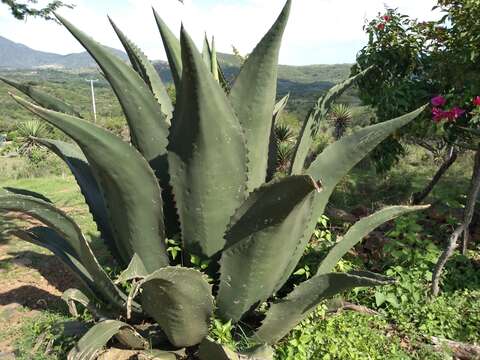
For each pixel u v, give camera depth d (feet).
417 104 13.82
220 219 7.78
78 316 10.80
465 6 11.95
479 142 12.01
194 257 7.98
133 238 8.03
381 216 8.54
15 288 13.60
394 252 12.27
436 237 15.03
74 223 7.50
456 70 12.42
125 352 8.23
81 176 9.68
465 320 10.96
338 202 19.04
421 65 14.20
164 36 8.76
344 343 9.29
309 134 8.59
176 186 7.68
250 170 8.11
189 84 6.52
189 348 8.55
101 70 7.97
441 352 9.75
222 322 8.33
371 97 15.30
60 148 9.54
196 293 7.13
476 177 11.41
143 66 9.18
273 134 9.41
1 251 16.78
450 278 12.57
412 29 14.10
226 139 7.18
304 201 6.56
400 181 20.57
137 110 8.05
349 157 8.19
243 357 6.98
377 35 14.61
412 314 11.04
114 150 7.10
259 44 7.40
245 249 7.27
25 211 7.46
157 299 7.11
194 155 7.29
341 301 9.95
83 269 9.12
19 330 11.01
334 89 8.53
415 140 15.47
